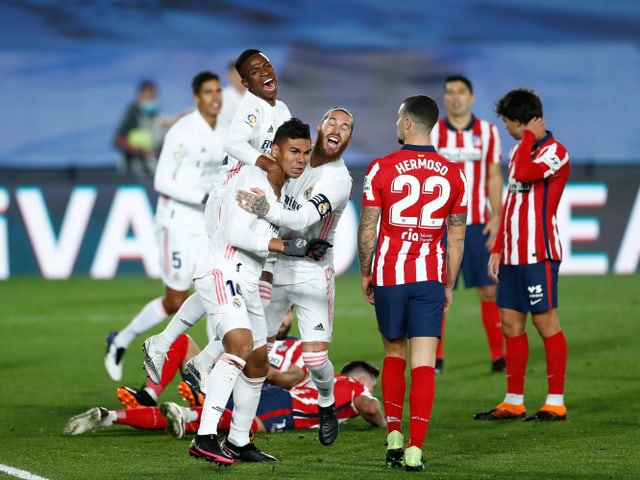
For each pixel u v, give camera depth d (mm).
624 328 37906
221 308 19578
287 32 68312
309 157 20562
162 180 28641
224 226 19859
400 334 19891
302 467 19734
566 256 52125
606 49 65562
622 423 23797
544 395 27500
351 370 24438
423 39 68500
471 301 45781
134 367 32219
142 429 23375
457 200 19766
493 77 65688
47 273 52000
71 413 25469
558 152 24141
